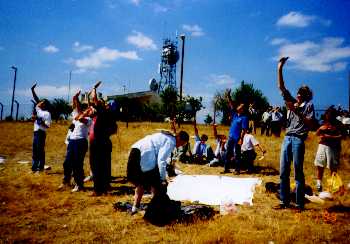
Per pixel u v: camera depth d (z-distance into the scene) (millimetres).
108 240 4430
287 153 5738
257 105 31859
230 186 7535
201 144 11516
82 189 7176
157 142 5297
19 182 7852
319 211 5715
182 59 31203
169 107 34688
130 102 40531
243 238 4438
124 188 7422
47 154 13328
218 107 32750
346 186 7758
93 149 6707
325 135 7129
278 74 5566
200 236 4469
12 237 4516
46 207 5918
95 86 6930
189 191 7152
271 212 5648
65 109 37938
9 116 36438
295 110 5527
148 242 4355
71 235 4617
